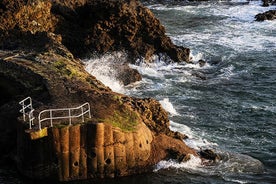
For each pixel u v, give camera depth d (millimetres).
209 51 49250
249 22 60688
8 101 32250
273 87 40594
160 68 45094
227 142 31109
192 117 34594
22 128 26281
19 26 42750
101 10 45781
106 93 30062
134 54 45406
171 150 28328
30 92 30656
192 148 29641
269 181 26734
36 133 25391
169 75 43469
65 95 29484
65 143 25844
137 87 40438
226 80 42312
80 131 26047
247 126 33406
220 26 58844
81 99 29094
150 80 42094
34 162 26078
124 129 26828
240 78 42750
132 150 26906
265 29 57312
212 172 27312
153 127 29828
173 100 37750
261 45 51281
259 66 45219
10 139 28734
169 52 46562
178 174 27047
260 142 31297
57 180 26188
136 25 45938
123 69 42125
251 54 48375
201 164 27969
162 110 31062
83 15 47250
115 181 26406
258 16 61500
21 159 26594
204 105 36844
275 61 46500
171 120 33906
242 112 35594
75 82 31328
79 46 45156
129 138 26797
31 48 38094
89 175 26438
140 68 44594
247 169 27734
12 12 42469
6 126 29125
